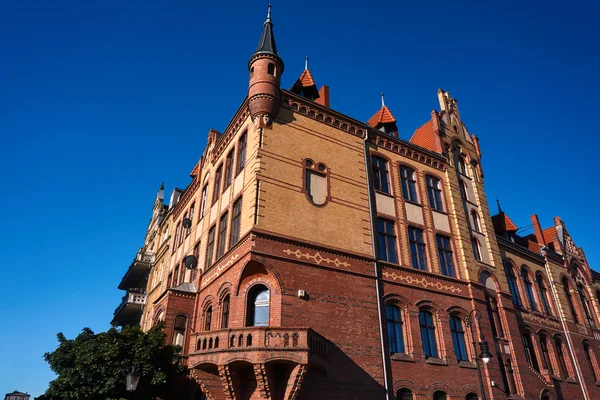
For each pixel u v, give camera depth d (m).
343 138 24.77
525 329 30.17
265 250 18.89
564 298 36.16
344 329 19.39
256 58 23.39
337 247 21.11
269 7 25.91
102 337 19.31
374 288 21.44
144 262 38.94
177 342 22.45
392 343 21.05
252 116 22.31
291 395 15.52
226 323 19.94
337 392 17.88
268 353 15.62
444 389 21.25
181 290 23.56
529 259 35.28
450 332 23.30
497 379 23.42
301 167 22.03
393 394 19.50
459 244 26.89
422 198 26.91
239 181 22.56
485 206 31.33
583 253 42.06
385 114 30.47
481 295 25.88
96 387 17.75
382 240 23.66
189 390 21.23
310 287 19.34
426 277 24.00
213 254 23.64
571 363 32.47
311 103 24.08
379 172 25.88
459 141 32.66
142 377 18.67
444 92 34.69
